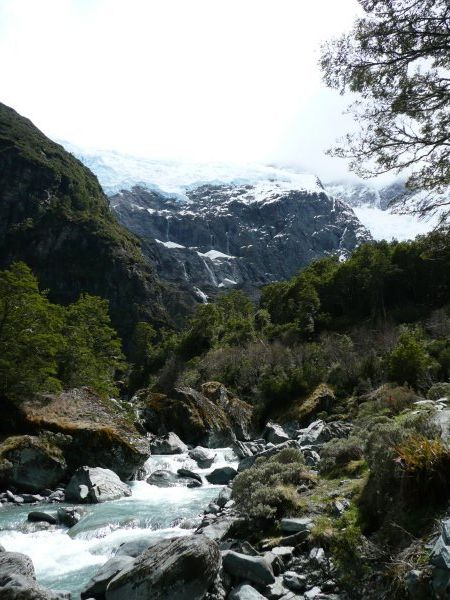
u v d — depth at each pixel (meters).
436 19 10.75
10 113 178.50
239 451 30.28
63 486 21.61
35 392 27.67
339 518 10.00
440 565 6.29
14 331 28.41
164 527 14.03
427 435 9.73
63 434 22.88
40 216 139.50
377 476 9.55
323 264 90.62
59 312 38.97
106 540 13.05
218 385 46.81
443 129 11.60
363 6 11.02
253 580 8.64
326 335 60.41
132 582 8.18
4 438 22.44
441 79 11.34
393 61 11.35
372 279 70.00
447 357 37.78
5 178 142.25
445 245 13.14
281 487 12.09
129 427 26.09
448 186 12.26
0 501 18.69
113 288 130.62
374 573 7.42
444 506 7.80
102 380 45.50
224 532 10.83
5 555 9.52
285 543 9.92
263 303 96.19
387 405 25.58
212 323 76.88
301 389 44.91
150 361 80.12
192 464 27.73
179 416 38.47
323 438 23.88
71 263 132.88
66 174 154.62
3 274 28.84
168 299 149.88
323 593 7.91
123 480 23.12
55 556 12.13
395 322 60.94
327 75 11.94
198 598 8.02
